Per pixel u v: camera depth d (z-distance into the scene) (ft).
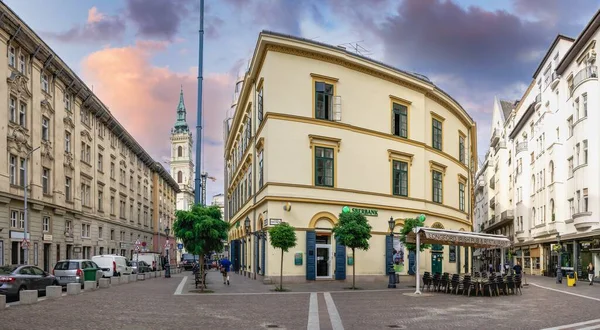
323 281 97.04
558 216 149.59
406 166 113.09
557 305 64.75
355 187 102.53
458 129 141.38
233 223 165.37
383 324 46.06
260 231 100.37
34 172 117.91
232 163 180.86
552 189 154.40
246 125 129.80
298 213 95.55
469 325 46.01
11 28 107.76
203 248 80.53
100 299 66.28
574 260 135.64
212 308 57.26
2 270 70.13
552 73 158.10
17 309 53.98
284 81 97.30
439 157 125.49
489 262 233.35
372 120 106.83
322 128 99.60
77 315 49.83
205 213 81.15
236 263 155.63
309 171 97.45
